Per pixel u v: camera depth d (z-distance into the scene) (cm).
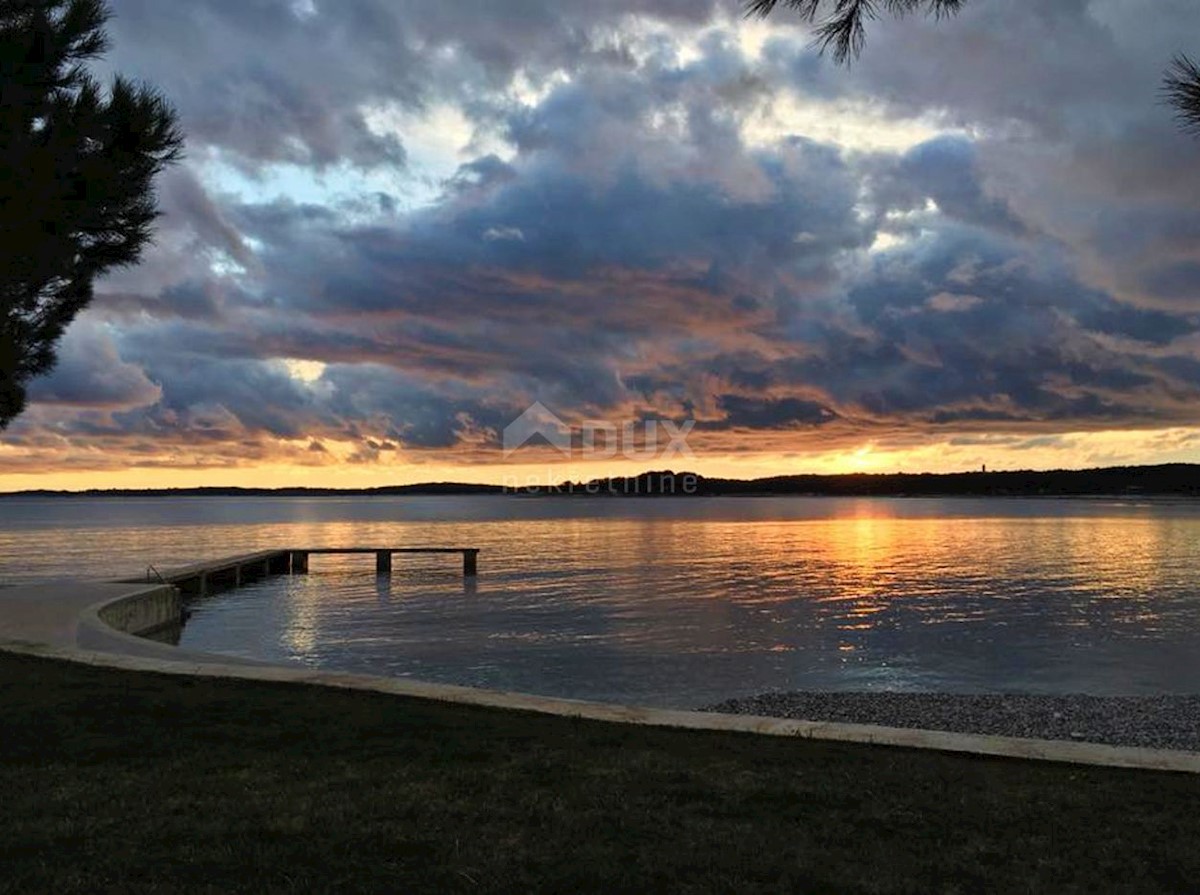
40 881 433
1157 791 657
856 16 488
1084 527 10562
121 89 1164
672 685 1936
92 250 1201
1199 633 2744
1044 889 463
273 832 516
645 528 10344
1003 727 1430
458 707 940
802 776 675
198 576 3728
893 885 461
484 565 5291
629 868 471
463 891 436
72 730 769
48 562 5344
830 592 3844
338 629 2809
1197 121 432
